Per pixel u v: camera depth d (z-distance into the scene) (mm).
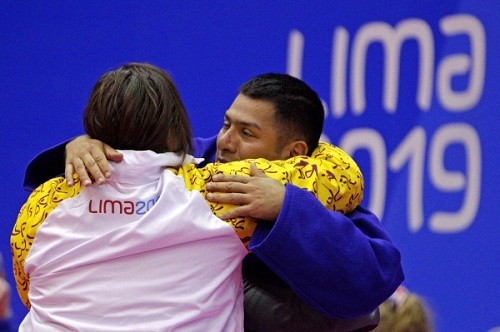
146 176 4391
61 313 4250
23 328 4406
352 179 4832
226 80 8398
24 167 8375
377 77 8477
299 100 5039
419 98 8500
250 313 4758
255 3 8422
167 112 4531
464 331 8609
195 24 8391
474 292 8625
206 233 4297
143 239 4211
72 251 4285
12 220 8375
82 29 8344
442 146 8562
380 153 8508
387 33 8477
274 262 4355
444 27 8523
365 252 4457
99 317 4195
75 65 8359
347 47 8445
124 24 8352
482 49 8570
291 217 4309
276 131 4977
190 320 4234
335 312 4496
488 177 8609
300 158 4758
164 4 8359
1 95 8391
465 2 8539
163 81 4602
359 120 8469
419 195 8578
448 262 8609
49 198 4488
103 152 4402
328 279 4379
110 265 4258
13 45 8391
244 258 4895
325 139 8445
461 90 8562
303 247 4312
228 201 4359
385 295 4609
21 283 4648
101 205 4328
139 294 4215
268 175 4539
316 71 8445
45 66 8359
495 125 8602
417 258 8609
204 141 5539
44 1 8375
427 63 8500
